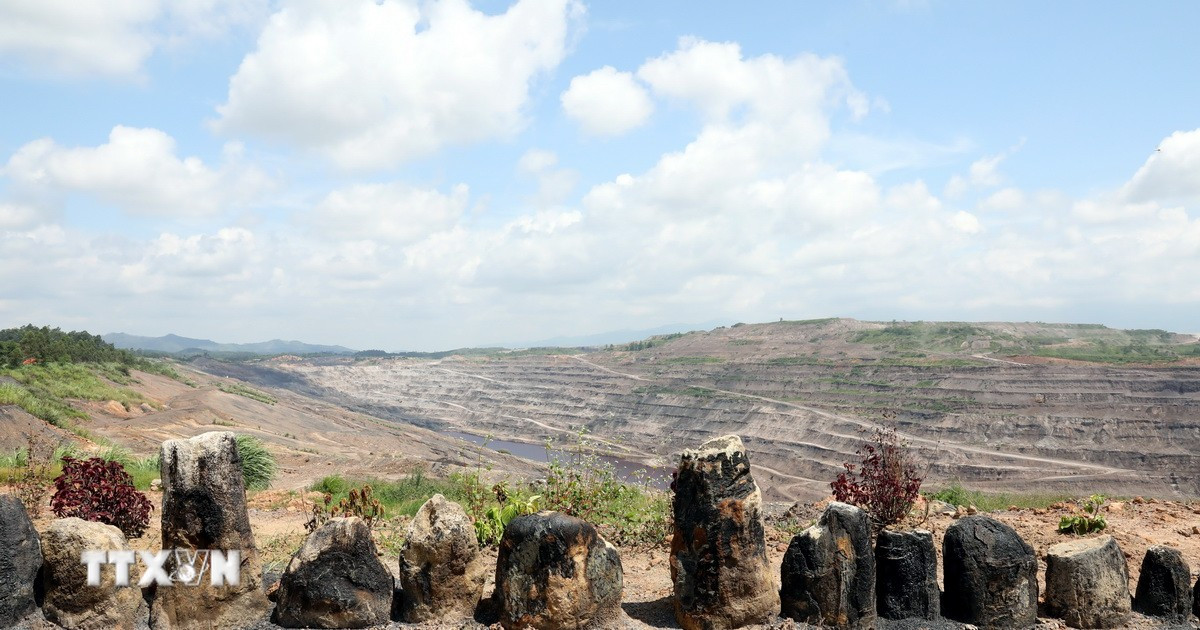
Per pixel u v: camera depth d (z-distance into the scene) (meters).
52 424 30.66
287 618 7.30
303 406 90.69
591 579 7.13
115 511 10.89
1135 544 10.30
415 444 69.81
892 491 10.62
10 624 6.93
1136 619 7.77
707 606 7.22
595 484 11.82
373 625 7.32
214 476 7.22
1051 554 7.82
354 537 7.36
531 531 7.11
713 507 7.25
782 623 7.25
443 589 7.38
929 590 7.48
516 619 7.08
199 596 7.14
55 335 66.50
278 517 14.13
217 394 62.66
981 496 17.38
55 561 7.04
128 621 7.16
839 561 7.22
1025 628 7.45
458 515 7.47
